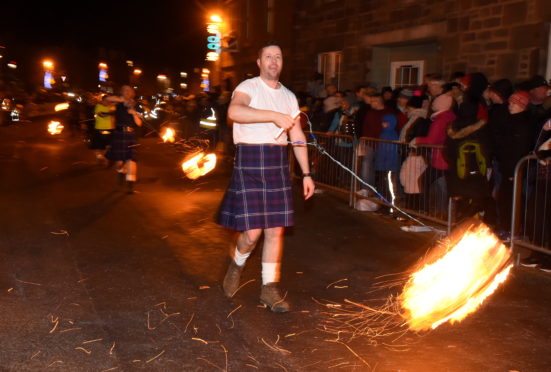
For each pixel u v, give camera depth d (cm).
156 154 1567
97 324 414
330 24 1476
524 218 632
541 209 575
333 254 618
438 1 1101
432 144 698
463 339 401
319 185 980
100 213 782
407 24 1191
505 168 628
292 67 1669
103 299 464
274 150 440
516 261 586
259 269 557
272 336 402
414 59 1241
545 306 470
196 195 938
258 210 439
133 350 373
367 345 389
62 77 4556
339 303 470
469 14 1025
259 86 438
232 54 2322
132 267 550
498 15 965
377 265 578
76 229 690
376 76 1326
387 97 934
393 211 786
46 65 4488
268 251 452
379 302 471
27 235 657
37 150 1575
